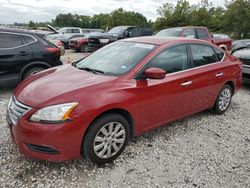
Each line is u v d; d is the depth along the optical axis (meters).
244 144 4.44
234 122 5.36
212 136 4.67
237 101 6.85
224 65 5.41
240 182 3.41
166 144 4.28
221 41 14.30
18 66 6.67
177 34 11.82
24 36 6.84
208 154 4.05
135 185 3.26
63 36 21.14
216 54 5.39
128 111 3.71
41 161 3.62
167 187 3.25
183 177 3.45
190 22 45.53
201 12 46.00
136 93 3.77
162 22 46.19
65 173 3.41
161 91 4.09
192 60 4.77
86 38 18.62
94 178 3.35
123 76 3.82
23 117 3.23
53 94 3.33
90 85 3.51
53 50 7.22
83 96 3.33
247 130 5.01
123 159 3.79
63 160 3.27
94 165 3.61
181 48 4.64
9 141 4.11
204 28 12.81
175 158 3.88
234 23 44.62
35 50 6.90
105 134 3.55
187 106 4.68
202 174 3.54
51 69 4.50
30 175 3.34
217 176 3.51
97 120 3.43
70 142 3.23
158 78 3.75
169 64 4.36
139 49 4.36
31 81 3.91
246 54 7.87
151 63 4.09
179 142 4.37
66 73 4.07
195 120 5.34
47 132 3.12
